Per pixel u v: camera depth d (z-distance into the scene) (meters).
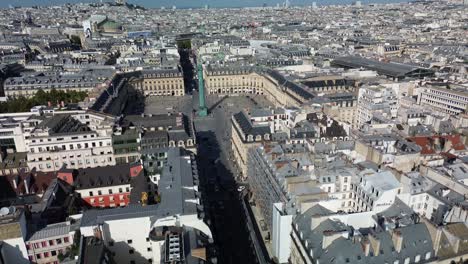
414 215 175.12
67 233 169.88
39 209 195.25
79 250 151.88
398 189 194.50
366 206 197.00
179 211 168.62
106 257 153.12
